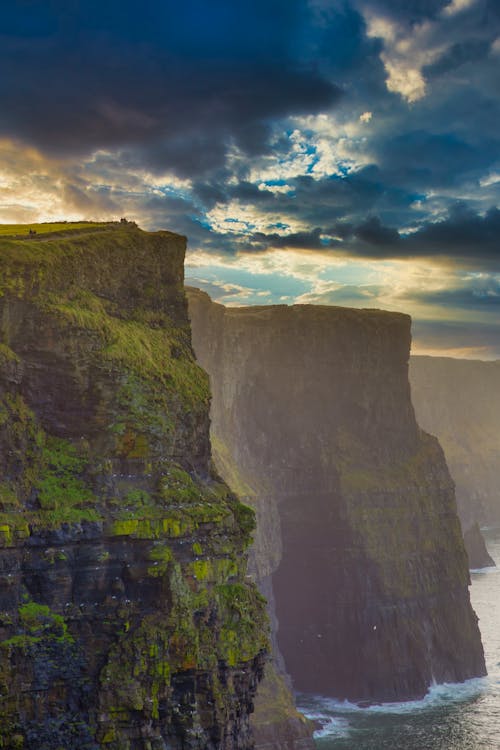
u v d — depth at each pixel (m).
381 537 194.38
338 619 189.00
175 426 72.50
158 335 77.56
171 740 64.69
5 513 61.31
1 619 60.22
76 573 63.91
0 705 59.62
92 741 62.25
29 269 67.44
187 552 67.75
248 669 70.12
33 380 66.94
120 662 63.34
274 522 185.88
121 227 84.38
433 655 190.88
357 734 154.25
